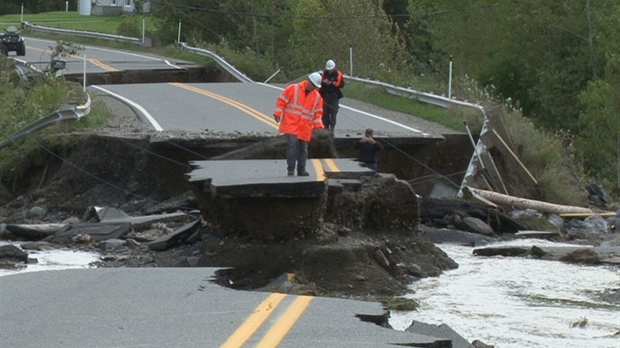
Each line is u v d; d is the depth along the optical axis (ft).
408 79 175.52
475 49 277.64
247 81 218.38
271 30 302.66
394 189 85.25
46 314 45.34
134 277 56.08
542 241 104.17
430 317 62.44
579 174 148.56
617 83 195.42
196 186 81.41
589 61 229.45
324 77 124.36
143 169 111.14
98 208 102.06
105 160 113.29
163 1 313.53
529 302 68.64
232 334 41.22
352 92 170.60
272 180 74.69
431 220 109.19
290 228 74.28
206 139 110.32
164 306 47.39
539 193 132.26
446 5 294.87
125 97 162.30
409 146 124.57
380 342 40.11
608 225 117.29
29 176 117.91
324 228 76.59
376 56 240.53
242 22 310.24
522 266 85.20
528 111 250.78
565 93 236.84
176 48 265.75
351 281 71.00
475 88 160.45
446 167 129.59
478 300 69.05
